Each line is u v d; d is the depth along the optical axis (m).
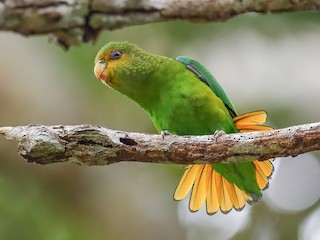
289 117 13.32
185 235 13.87
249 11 6.12
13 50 13.31
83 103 13.31
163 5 6.11
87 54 12.72
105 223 13.62
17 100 13.16
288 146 5.74
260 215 13.94
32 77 13.29
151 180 13.89
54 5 5.80
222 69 13.30
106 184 13.72
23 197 13.31
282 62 13.34
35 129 5.67
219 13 6.15
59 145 5.66
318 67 13.38
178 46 12.88
